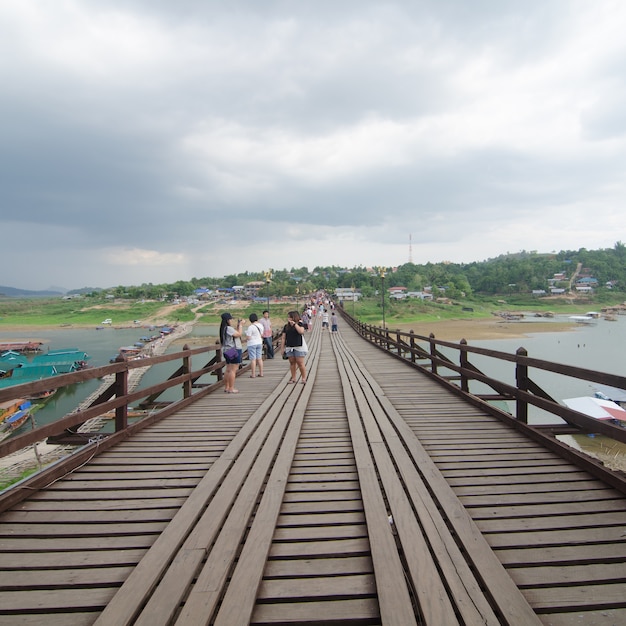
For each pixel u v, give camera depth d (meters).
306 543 2.84
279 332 19.66
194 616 2.12
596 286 138.25
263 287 139.00
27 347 60.56
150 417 5.91
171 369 41.25
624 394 25.98
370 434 5.20
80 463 4.31
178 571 2.49
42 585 2.43
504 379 30.23
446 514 3.13
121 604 2.22
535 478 3.84
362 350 17.81
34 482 3.62
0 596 2.36
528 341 56.06
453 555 2.61
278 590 2.37
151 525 3.10
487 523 3.05
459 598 2.23
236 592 2.30
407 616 2.12
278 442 4.99
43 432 3.56
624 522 3.05
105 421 22.12
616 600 2.28
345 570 2.55
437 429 5.48
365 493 3.52
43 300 174.88
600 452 16.61
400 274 154.75
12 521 3.14
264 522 3.06
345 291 113.00
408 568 2.50
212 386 8.71
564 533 2.92
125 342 69.62
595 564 2.61
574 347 50.03
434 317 88.94
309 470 4.15
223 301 124.62
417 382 9.39
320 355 15.81
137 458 4.52
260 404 7.36
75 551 2.77
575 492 3.54
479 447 4.73
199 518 3.20
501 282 142.88
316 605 2.27
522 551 2.72
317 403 7.31
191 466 4.27
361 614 2.20
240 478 3.88
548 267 155.50
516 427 5.42
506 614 2.13
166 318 105.19
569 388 27.69
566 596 2.32
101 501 3.48
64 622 2.18
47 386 3.54
